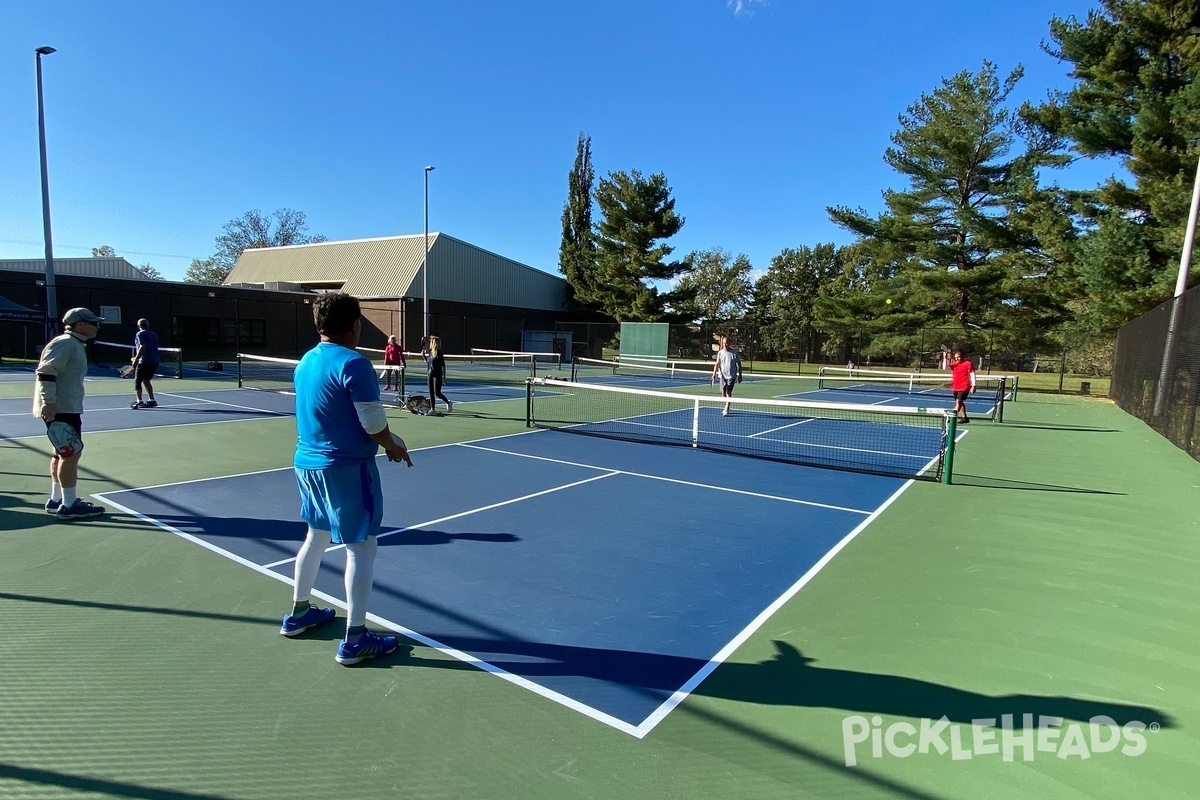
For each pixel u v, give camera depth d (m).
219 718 2.72
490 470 7.86
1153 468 9.03
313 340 36.12
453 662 3.25
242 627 3.55
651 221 41.69
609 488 7.05
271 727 2.67
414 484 7.05
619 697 2.96
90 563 4.42
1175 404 11.74
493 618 3.76
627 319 42.47
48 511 5.51
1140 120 19.17
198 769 2.40
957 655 3.44
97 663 3.13
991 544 5.41
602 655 3.35
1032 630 3.78
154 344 12.58
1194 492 7.48
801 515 6.18
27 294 24.98
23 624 3.52
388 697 2.91
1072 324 24.59
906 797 2.35
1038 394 23.67
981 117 27.16
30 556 4.52
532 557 4.80
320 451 3.07
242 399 14.35
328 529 3.26
